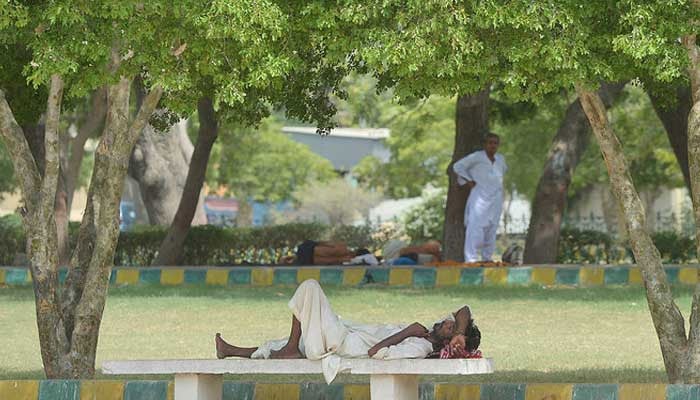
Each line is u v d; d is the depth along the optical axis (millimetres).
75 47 21906
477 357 21609
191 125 103938
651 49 20906
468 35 21422
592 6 21391
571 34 21422
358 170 123562
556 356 32812
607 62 22312
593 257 66750
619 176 24375
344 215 130875
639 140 95562
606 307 43281
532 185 107750
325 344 21609
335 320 21766
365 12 21312
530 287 50031
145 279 54500
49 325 25844
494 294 47469
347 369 21062
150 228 69688
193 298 47562
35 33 22359
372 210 132000
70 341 26141
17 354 34906
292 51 22688
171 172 76375
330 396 24531
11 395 25234
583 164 107688
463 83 22594
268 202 136375
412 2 20969
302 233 71062
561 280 50969
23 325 41281
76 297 26500
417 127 91688
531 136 98312
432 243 59406
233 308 44406
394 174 117125
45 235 25766
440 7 21109
